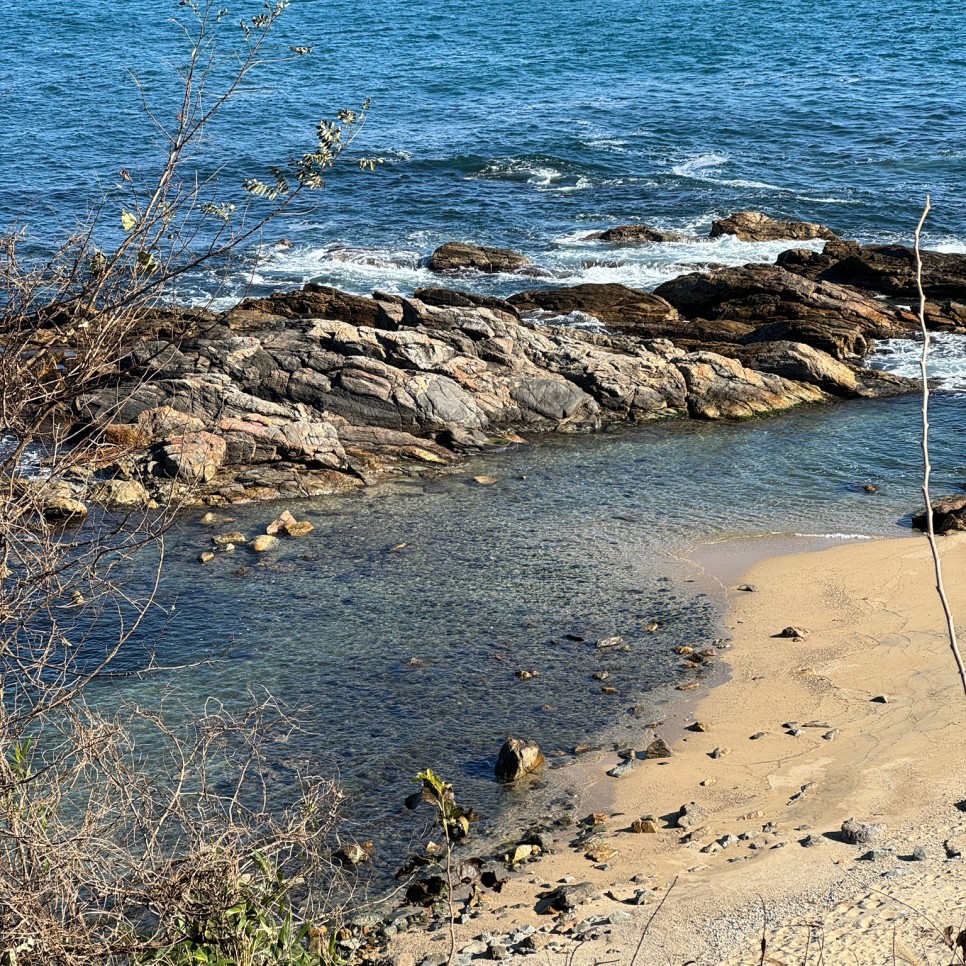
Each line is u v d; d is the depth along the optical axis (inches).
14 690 610.9
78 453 311.9
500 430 1210.0
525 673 709.9
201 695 684.7
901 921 395.2
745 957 390.3
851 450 1128.2
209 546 908.0
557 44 3663.9
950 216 1892.2
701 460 1119.0
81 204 1801.2
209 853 328.8
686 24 3961.6
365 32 3846.0
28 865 297.1
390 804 576.4
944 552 863.1
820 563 863.7
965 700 621.9
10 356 278.7
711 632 763.4
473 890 492.1
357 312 1408.7
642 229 1811.0
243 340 1223.5
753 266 1555.1
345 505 1008.9
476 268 1676.9
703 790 570.9
